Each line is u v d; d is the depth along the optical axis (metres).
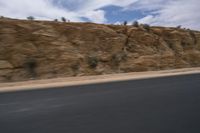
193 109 13.93
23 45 42.44
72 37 49.84
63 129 10.94
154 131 10.08
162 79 34.28
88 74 44.69
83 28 52.78
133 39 57.88
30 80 37.84
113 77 39.28
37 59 41.72
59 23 51.06
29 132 10.80
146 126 10.80
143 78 37.19
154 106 15.20
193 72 47.25
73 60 44.88
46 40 45.56
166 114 12.93
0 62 38.34
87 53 48.75
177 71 49.50
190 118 11.91
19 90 26.38
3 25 43.38
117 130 10.39
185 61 63.50
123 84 28.98
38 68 40.78
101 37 53.19
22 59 40.38
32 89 26.86
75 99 19.41
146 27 64.25
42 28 47.34
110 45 52.97
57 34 48.31
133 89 24.22
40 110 15.73
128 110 14.34
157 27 67.81
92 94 21.78
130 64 51.97
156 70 54.31
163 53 59.88
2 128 11.64
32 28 46.19
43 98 20.42
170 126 10.68
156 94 20.34
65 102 18.28
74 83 31.61
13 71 38.44
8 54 39.94
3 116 14.38
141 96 19.61
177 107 14.63
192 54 66.31
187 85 25.95
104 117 12.81
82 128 10.94
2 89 27.45
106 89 24.88
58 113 14.55
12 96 22.09
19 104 18.06
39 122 12.52
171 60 59.38
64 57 44.47
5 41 41.25
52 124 11.93
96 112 14.18
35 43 44.09
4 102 19.09
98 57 49.00
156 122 11.40
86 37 51.38
